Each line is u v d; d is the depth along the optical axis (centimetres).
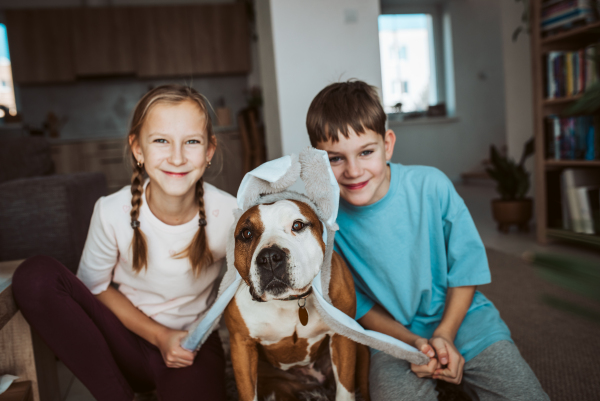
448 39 620
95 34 510
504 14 360
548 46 276
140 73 523
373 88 112
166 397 99
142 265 104
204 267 109
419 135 617
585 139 255
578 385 121
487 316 109
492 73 626
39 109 541
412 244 111
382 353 108
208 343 112
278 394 109
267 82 299
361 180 105
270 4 246
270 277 73
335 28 249
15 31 495
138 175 103
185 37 530
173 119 94
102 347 96
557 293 189
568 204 264
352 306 99
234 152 489
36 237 164
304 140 252
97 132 555
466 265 108
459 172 632
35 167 229
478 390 100
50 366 119
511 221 309
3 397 97
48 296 90
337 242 117
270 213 80
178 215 103
